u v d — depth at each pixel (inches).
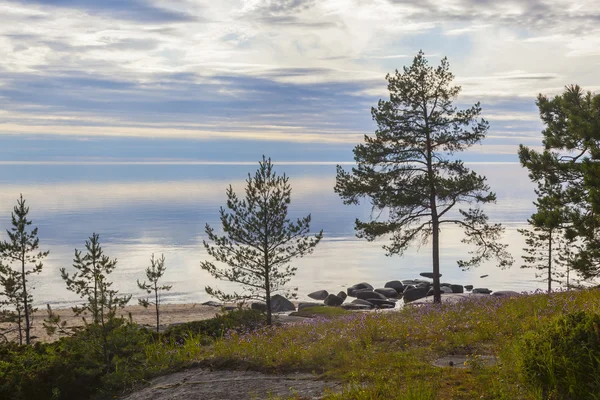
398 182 1445.6
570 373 293.1
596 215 958.4
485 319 546.9
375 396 336.5
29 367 530.0
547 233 1754.4
